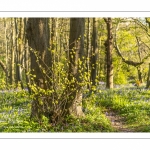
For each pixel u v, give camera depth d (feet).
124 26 96.37
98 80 39.58
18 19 89.61
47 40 40.78
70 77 40.70
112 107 59.06
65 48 42.47
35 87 36.86
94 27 77.05
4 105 57.26
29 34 40.47
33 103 39.96
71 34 41.70
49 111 39.34
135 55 111.34
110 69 84.84
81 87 40.27
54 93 38.81
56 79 38.45
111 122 47.47
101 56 117.91
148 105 55.88
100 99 64.28
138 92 72.69
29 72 39.01
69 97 40.42
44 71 37.81
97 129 38.78
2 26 134.31
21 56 85.05
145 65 109.50
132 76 123.34
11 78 103.50
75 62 40.91
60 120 39.17
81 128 37.70
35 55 40.19
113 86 93.04
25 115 43.50
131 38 96.32
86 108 46.42
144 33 95.45
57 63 38.24
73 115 40.55
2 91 69.31
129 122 46.70
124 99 63.98
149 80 84.02
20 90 41.55
